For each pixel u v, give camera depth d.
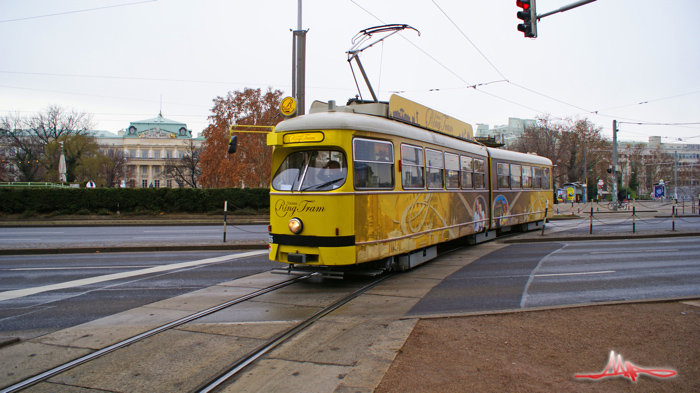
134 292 8.86
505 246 15.99
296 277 10.29
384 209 9.77
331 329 6.34
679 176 86.12
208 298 8.29
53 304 7.95
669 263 12.17
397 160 10.32
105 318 7.03
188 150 83.00
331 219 8.75
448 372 4.52
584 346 5.25
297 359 5.21
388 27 13.61
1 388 4.50
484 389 4.11
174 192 34.44
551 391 4.06
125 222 27.70
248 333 6.20
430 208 11.85
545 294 8.46
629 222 27.09
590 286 9.20
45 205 32.28
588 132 59.34
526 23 11.62
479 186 15.57
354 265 9.89
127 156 92.62
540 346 5.27
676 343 5.32
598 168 65.06
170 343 5.82
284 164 9.60
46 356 5.39
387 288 9.08
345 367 4.91
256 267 11.70
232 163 43.22
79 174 60.09
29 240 18.19
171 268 11.58
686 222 26.81
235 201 35.25
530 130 60.97
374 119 9.78
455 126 14.66
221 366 5.04
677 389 4.11
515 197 18.73
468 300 8.00
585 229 22.27
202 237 18.92
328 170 9.05
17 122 61.94
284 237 9.20
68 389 4.50
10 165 66.38
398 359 4.91
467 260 12.79
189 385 4.57
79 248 14.67
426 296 8.33
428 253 12.02
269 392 4.35
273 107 44.12
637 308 6.94
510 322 6.25
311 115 9.34
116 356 5.38
